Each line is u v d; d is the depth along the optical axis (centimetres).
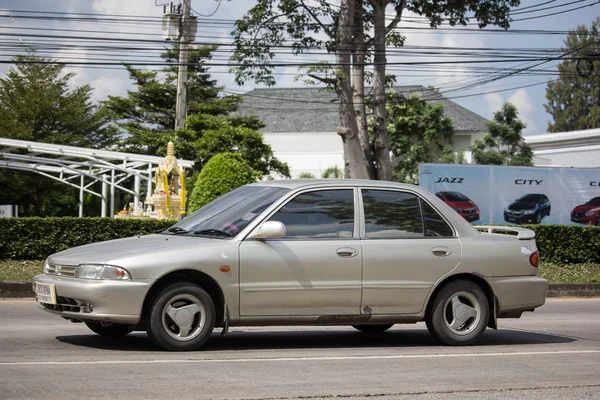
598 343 1002
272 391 644
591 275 2058
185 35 3122
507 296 941
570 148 4400
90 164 3584
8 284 1494
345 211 884
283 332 1039
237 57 2930
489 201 2650
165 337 802
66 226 1823
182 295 804
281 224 822
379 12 2822
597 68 7906
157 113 5794
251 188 927
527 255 956
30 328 1004
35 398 595
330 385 675
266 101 6544
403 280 887
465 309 922
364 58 2834
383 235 890
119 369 714
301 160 6125
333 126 6303
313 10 2923
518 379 731
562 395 667
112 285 775
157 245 820
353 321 877
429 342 964
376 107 2895
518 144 4369
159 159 3556
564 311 1478
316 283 849
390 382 697
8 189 5566
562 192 2706
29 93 5506
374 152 2923
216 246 820
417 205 920
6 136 5362
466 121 5381
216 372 715
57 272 815
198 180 2598
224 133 4178
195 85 5784
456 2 2864
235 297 821
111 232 1856
